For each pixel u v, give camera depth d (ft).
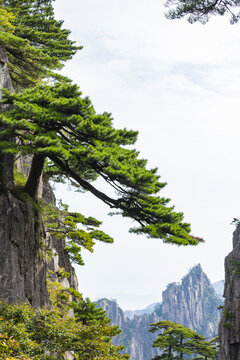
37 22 105.09
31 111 65.10
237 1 43.62
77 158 66.13
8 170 69.72
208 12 44.37
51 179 129.08
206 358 269.03
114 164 64.18
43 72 95.81
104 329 60.95
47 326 55.77
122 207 70.90
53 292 97.60
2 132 65.67
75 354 56.80
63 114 67.92
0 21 84.69
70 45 104.06
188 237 65.92
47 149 62.03
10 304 60.64
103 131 66.33
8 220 66.64
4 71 75.46
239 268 220.84
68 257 134.72
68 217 127.44
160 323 284.00
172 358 260.62
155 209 67.62
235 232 260.21
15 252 66.28
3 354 37.22
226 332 213.05
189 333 265.75
